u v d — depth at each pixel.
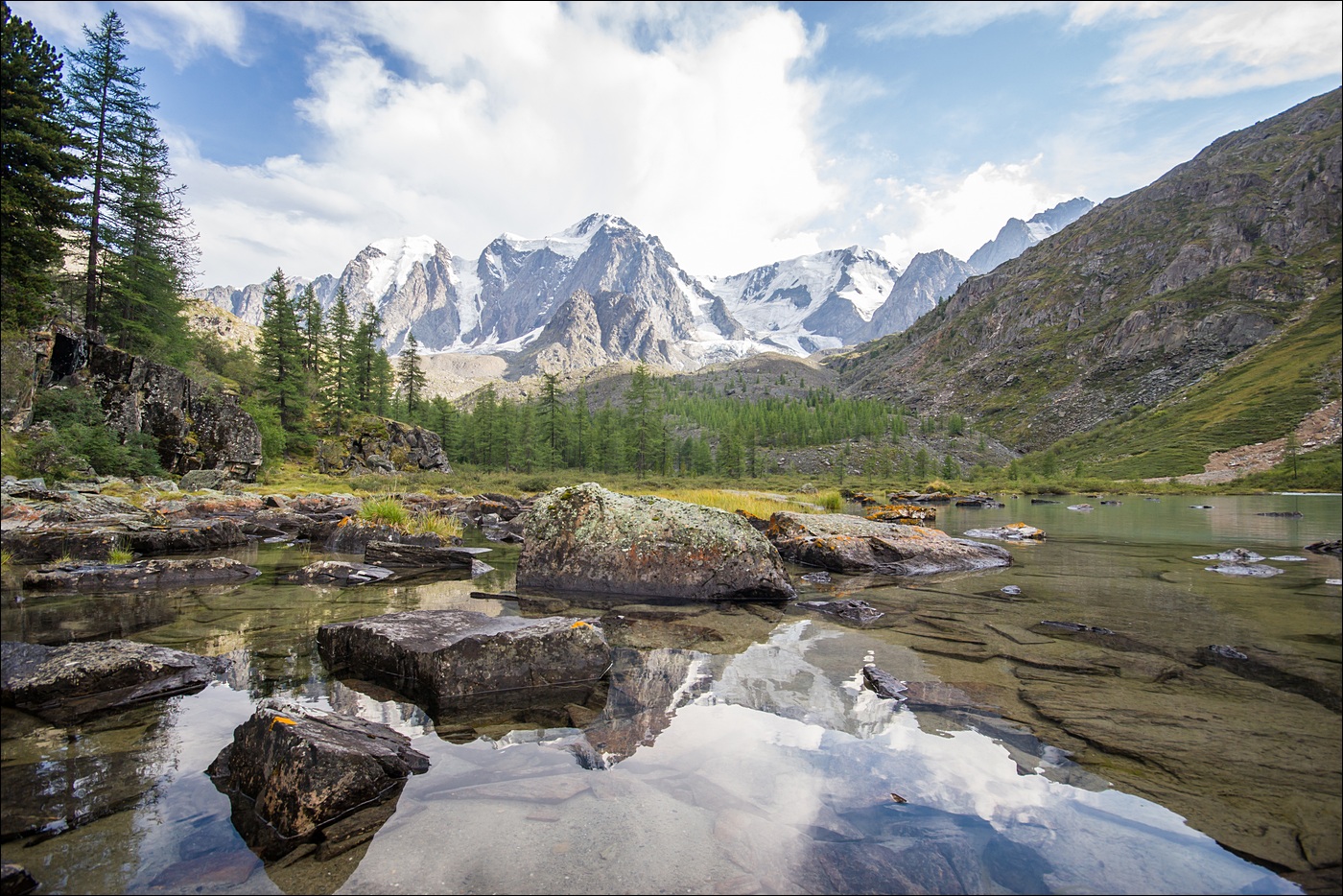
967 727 4.64
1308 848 3.04
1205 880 2.82
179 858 2.99
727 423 133.50
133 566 10.77
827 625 8.14
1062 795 3.61
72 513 15.41
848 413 156.25
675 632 7.79
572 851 3.09
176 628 7.46
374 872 2.92
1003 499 63.22
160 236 41.84
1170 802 3.53
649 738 4.47
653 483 62.00
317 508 24.25
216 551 15.24
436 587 10.60
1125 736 4.44
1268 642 7.02
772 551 10.77
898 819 3.35
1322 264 173.12
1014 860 2.99
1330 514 32.84
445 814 3.41
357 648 6.16
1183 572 12.63
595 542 10.88
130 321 38.75
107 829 3.23
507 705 5.16
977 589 10.82
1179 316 182.75
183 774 3.87
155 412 31.81
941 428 171.38
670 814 3.41
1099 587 10.87
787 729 4.62
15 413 23.22
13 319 22.89
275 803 3.34
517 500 33.03
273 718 3.96
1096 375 184.62
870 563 13.47
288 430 54.09
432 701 5.23
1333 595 9.91
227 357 61.69
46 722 4.64
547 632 6.01
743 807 3.49
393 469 58.88
